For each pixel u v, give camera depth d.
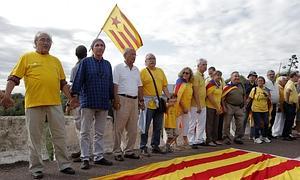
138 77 7.03
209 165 6.18
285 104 10.66
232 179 5.33
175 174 5.49
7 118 6.57
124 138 7.84
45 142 6.97
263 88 10.04
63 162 5.70
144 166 6.02
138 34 9.11
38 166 5.50
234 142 9.68
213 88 8.98
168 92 7.88
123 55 6.88
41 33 5.48
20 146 6.71
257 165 6.28
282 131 10.99
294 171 5.89
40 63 5.43
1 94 5.23
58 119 5.57
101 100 6.16
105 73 6.24
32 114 5.40
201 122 8.78
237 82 9.60
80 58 6.74
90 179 5.14
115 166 6.30
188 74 8.38
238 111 9.52
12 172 5.85
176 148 8.37
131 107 6.82
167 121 7.93
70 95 5.96
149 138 8.60
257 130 9.90
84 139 6.11
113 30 8.94
